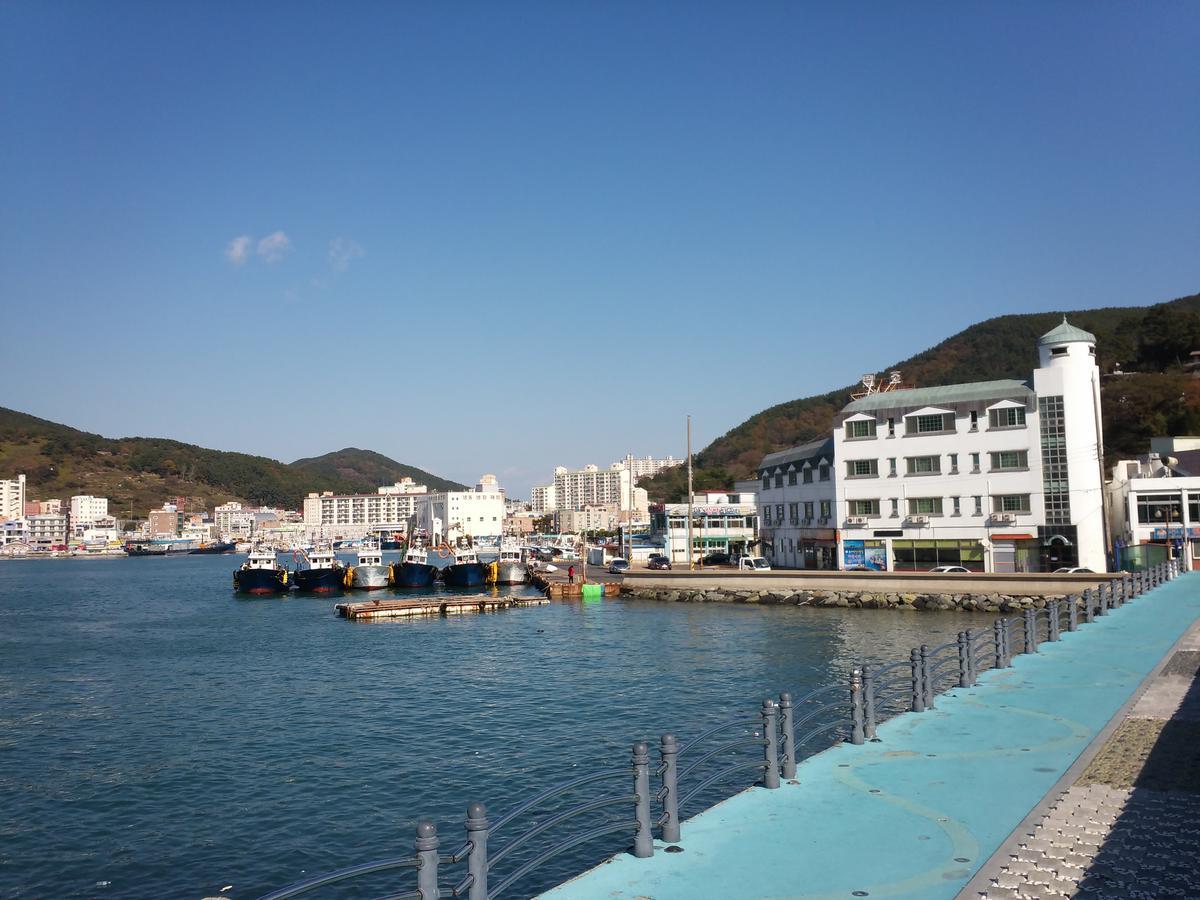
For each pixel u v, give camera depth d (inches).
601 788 1063.6
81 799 1103.0
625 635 2486.5
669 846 436.1
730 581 3319.4
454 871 815.1
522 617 3105.3
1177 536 2812.5
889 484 3149.6
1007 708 735.1
